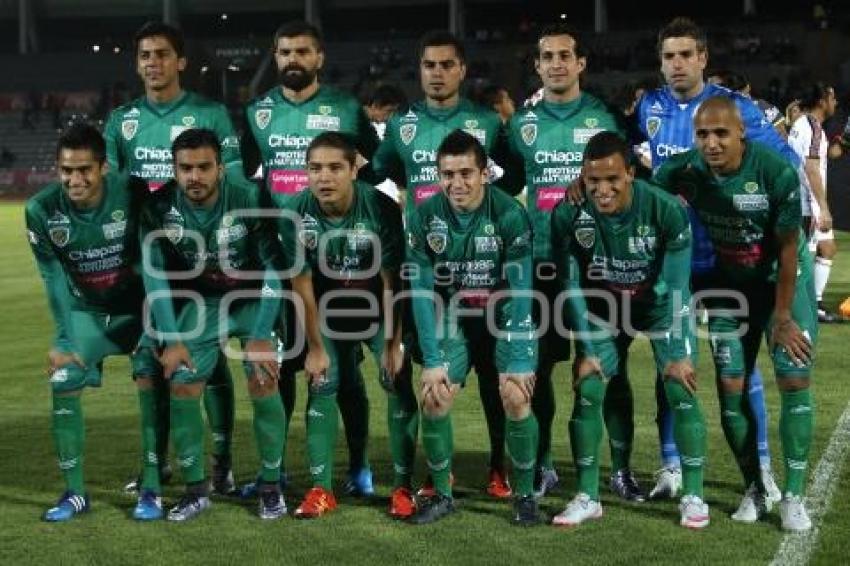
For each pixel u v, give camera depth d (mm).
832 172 23625
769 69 39062
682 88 6348
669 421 6211
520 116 6578
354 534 5512
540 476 6250
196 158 5637
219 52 45594
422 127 6582
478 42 43656
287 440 7449
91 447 7262
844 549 5152
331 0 47812
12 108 47438
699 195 5668
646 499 6035
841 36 39844
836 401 8031
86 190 5711
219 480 6332
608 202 5449
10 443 7375
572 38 6414
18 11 50156
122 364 10094
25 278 17234
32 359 10539
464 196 5551
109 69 48156
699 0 47188
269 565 5055
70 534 5551
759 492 5676
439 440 5734
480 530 5551
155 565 5074
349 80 45406
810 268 5746
